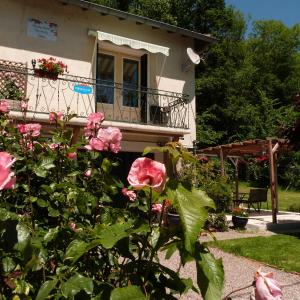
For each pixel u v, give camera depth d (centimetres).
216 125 2916
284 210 1446
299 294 446
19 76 905
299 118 841
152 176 124
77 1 966
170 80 1162
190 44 1216
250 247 714
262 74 3381
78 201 208
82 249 143
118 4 2659
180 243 132
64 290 132
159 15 2641
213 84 2873
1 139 233
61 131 265
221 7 3191
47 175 233
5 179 117
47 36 975
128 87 1138
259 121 2872
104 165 225
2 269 138
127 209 228
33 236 172
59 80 971
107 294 133
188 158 132
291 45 3566
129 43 1023
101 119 259
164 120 1119
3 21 923
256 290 126
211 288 124
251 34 3712
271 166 1049
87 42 1034
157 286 144
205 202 120
